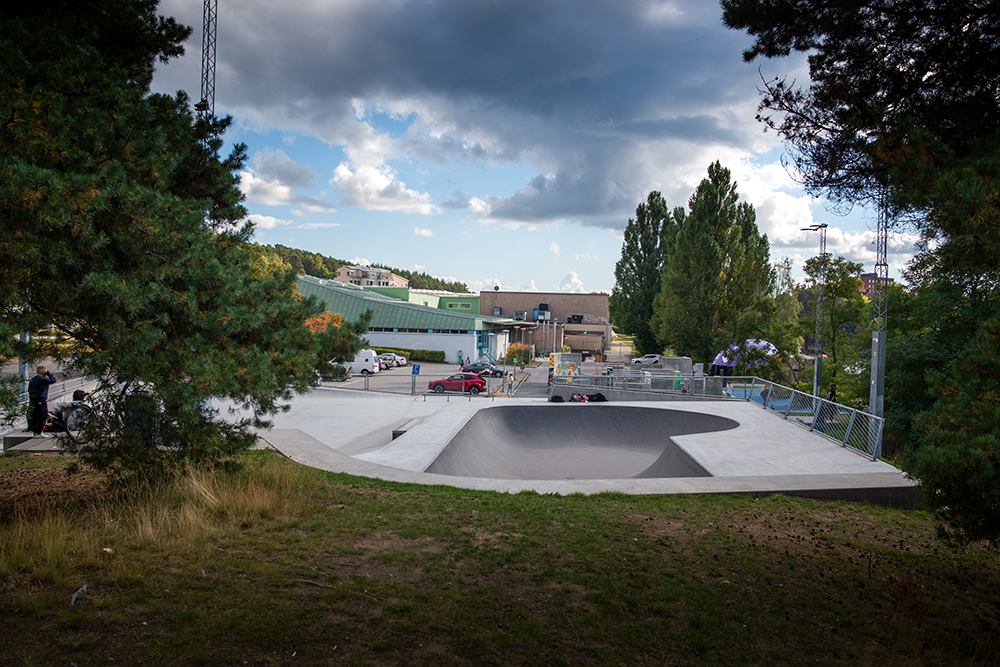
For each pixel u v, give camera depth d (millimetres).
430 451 13062
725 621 4805
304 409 23344
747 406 20406
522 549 6125
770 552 6879
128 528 5781
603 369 44125
